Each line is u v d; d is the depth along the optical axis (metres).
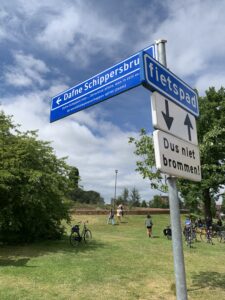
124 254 15.16
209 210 29.05
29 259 13.67
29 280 9.96
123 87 3.84
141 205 57.66
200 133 27.30
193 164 4.07
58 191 18.16
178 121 3.95
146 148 19.06
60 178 18.91
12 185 16.80
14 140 18.02
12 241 18.48
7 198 17.11
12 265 12.31
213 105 27.92
